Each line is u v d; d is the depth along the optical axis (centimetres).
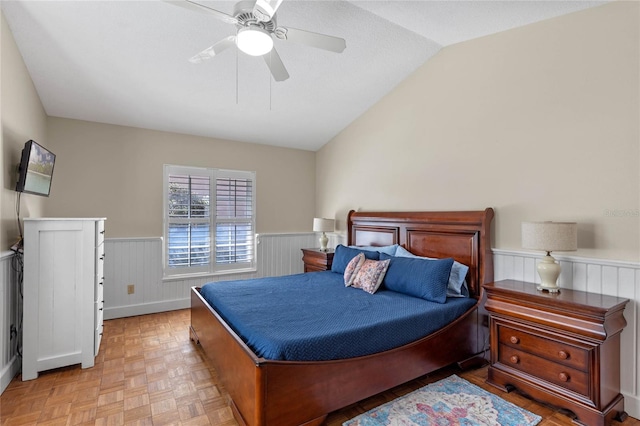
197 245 443
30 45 261
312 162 537
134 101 353
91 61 287
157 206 418
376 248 374
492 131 285
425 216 335
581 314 194
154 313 409
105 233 388
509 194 274
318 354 185
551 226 214
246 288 301
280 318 219
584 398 193
